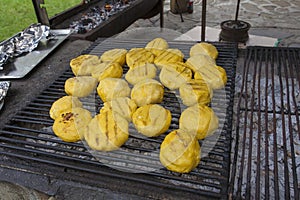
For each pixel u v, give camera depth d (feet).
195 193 1.39
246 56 2.64
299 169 1.91
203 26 3.70
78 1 4.53
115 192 1.50
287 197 1.46
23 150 1.67
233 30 4.54
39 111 2.08
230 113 1.86
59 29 3.58
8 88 2.22
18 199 1.76
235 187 1.75
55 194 1.61
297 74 2.38
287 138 2.13
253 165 1.94
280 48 2.70
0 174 1.68
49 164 1.59
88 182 1.48
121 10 4.53
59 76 2.46
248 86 2.50
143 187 1.43
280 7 7.90
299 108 2.28
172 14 7.75
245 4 8.34
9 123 1.93
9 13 3.44
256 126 2.20
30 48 2.93
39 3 3.51
